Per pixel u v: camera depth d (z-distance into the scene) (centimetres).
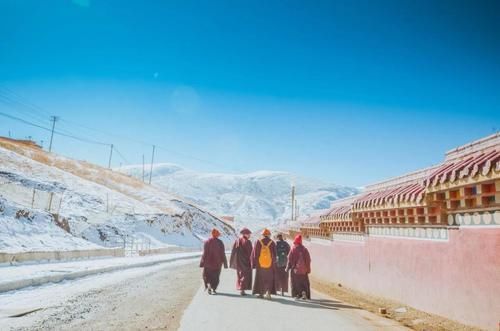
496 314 745
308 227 2453
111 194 6656
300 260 1166
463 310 853
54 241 2956
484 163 729
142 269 2261
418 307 1056
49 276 1434
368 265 1448
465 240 855
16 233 2689
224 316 840
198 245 6931
